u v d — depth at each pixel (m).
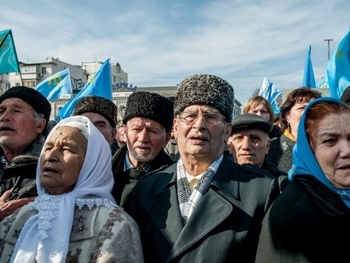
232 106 2.09
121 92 36.09
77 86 44.84
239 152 2.96
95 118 3.31
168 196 2.04
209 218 1.84
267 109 4.57
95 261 1.71
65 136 1.98
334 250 1.57
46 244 1.77
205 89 1.97
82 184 1.96
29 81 44.06
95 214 1.86
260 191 1.93
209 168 2.02
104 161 2.08
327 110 1.79
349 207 1.70
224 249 1.74
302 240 1.60
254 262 1.77
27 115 2.73
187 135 1.99
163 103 2.79
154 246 1.89
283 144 3.65
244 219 1.83
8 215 2.21
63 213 1.84
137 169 2.58
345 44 4.89
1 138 2.69
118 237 1.75
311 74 5.91
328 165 1.74
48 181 1.92
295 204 1.68
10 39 6.12
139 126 2.69
